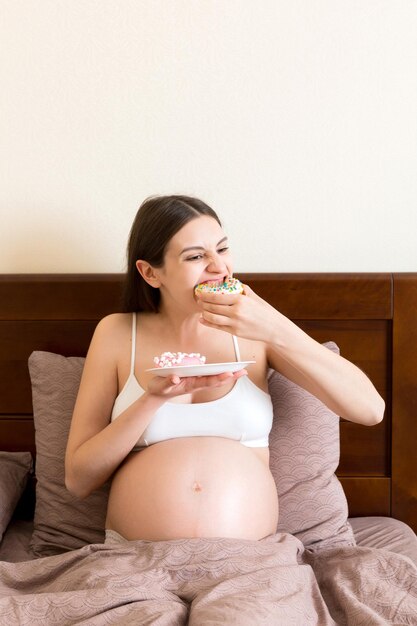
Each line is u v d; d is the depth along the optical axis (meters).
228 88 1.98
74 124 2.01
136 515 1.57
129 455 1.68
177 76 1.98
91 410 1.71
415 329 1.97
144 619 1.21
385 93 1.97
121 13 1.96
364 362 1.99
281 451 1.78
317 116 1.98
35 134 2.01
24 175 2.03
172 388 1.49
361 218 2.02
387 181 2.00
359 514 2.01
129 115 2.00
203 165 2.01
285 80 1.97
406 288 1.96
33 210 2.04
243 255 2.04
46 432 1.85
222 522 1.54
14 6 1.96
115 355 1.74
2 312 2.00
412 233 2.02
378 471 2.01
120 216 2.04
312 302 1.97
